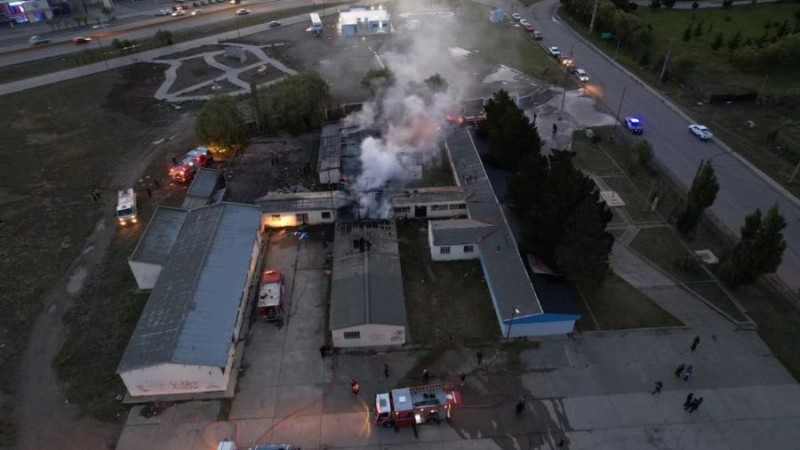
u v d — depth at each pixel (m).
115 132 80.25
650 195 60.75
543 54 108.88
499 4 146.00
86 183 67.25
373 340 43.41
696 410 38.19
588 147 72.81
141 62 107.88
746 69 94.31
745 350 42.72
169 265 48.12
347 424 37.78
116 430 37.69
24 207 62.72
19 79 101.62
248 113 83.62
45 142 77.69
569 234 43.66
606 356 42.50
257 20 135.88
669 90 90.44
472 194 58.81
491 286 47.22
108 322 46.56
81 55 111.44
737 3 134.75
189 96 92.00
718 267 50.81
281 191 63.62
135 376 38.62
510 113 62.34
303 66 104.38
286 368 41.97
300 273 51.25
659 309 46.59
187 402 39.53
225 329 41.84
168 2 157.75
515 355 42.78
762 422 37.38
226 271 46.88
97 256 54.62
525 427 37.44
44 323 46.75
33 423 38.28
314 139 75.81
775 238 43.78
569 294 45.28
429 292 49.03
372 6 145.12
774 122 77.62
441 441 36.66
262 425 37.78
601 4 117.62
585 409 38.50
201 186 62.06
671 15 127.56
